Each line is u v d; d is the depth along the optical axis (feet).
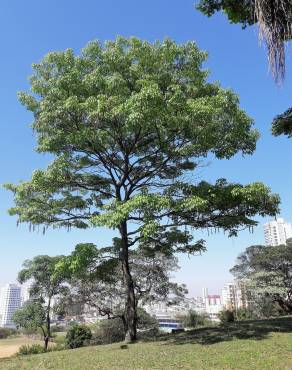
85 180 54.34
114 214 41.47
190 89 48.80
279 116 35.01
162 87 49.42
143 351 39.86
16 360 44.91
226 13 24.07
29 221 50.78
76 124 47.91
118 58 50.78
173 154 50.29
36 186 48.55
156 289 90.79
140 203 40.70
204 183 47.01
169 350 38.40
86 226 53.36
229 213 48.80
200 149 48.55
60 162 47.83
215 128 45.50
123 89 47.78
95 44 52.16
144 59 50.52
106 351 43.83
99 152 52.42
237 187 44.75
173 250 56.03
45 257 100.01
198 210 46.52
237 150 48.75
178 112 43.62
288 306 123.95
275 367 27.86
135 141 50.16
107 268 55.01
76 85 49.06
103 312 90.94
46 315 101.50
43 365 38.45
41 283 101.04
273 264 126.93
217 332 47.29
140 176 55.01
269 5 15.29
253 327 48.49
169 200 42.68
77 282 90.99
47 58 50.83
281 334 41.57
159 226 44.93
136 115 40.40
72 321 108.06
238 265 143.95
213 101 44.73
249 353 33.04
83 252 45.32
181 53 51.16
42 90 50.06
